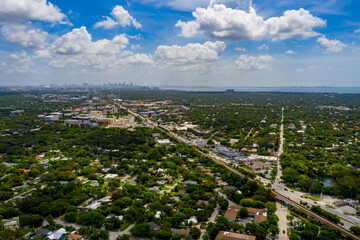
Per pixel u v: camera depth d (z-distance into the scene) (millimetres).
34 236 189500
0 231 185375
